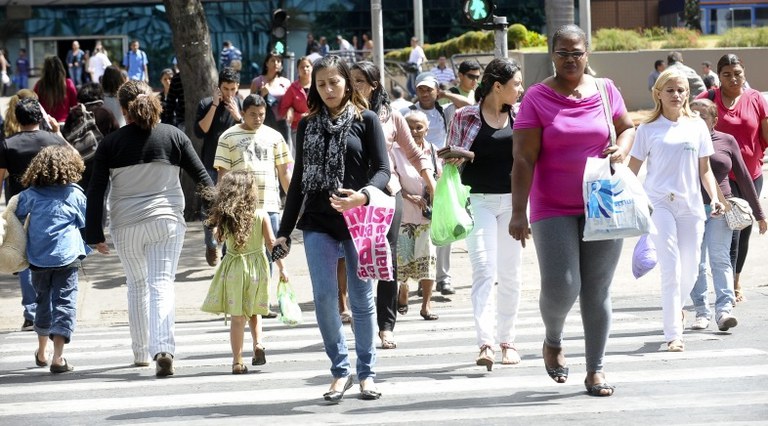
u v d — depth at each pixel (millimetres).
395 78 105500
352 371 22453
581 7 103625
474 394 19609
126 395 21031
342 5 140250
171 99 51469
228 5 137875
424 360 23547
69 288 24125
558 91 18203
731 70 28984
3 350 27312
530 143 18125
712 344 24344
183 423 18234
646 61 107750
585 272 18562
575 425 16859
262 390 20938
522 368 22078
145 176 22734
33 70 133625
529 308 31797
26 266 23906
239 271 22906
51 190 23875
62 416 19328
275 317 31250
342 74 18797
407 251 29266
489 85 21906
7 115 28734
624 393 19266
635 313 29672
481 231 22031
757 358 22438
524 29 114000
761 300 31453
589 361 19125
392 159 28719
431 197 26484
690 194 23656
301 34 140000
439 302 32844
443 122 33750
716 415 17219
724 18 140750
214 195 22922
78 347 27484
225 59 111125
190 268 38594
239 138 29609
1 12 134750
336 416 18203
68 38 136125
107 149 22641
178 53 50656
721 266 26016
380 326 25172
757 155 29562
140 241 22875
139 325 24031
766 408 17641
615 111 18375
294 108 46656
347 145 18781
